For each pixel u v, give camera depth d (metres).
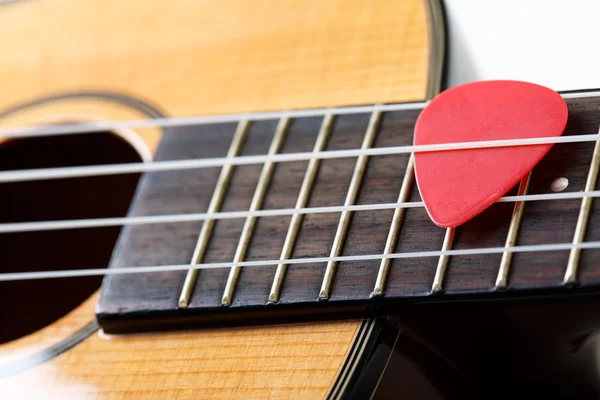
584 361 0.33
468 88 0.32
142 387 0.32
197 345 0.32
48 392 0.33
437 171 0.31
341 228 0.32
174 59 0.38
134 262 0.33
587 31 0.33
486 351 0.32
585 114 0.31
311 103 0.35
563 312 0.31
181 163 0.33
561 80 0.34
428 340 0.32
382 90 0.35
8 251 0.40
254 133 0.35
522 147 0.31
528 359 0.32
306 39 0.36
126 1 0.40
